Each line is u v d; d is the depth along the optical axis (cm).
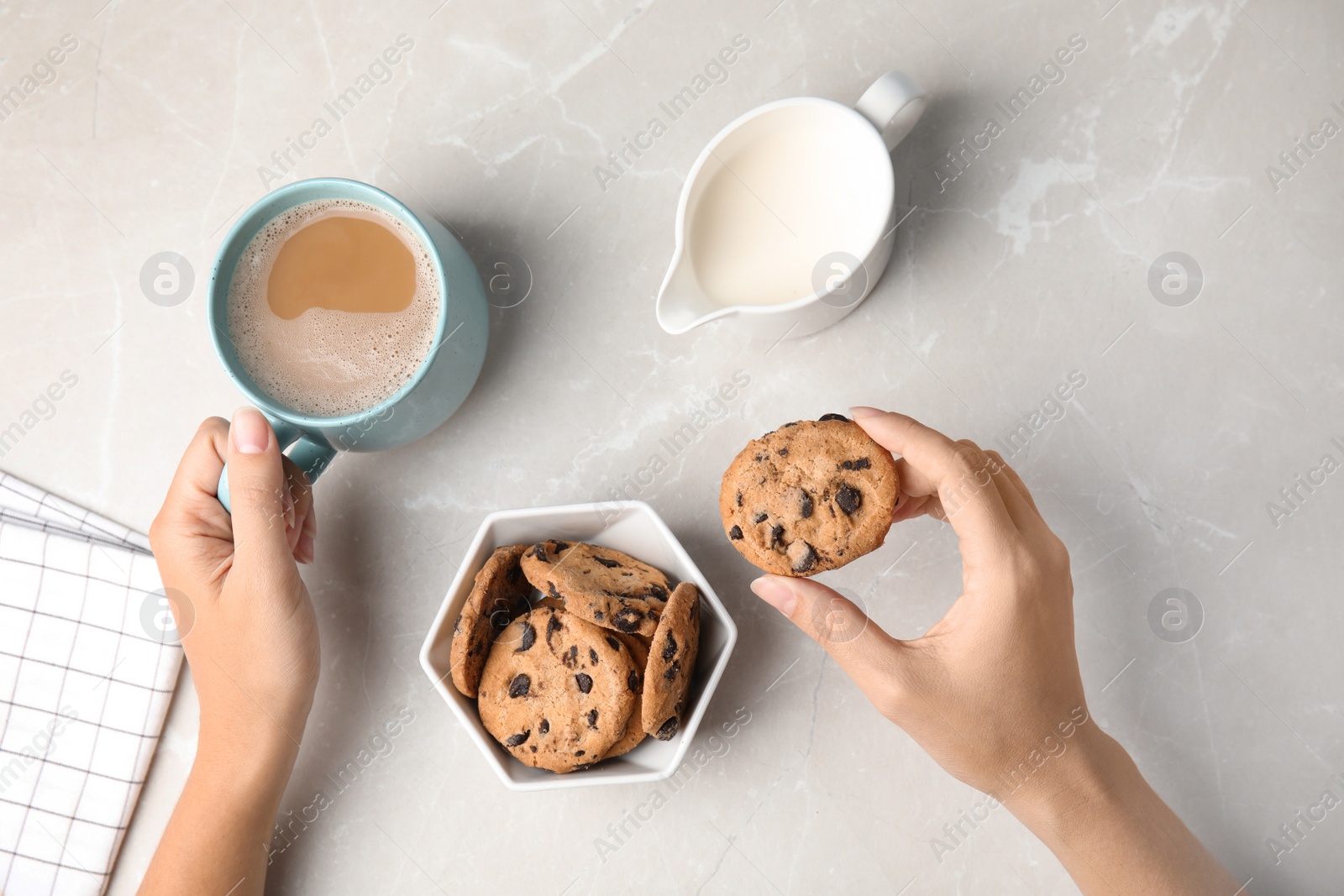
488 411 62
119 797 61
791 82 61
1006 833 59
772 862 60
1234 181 60
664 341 61
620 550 59
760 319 56
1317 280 60
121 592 61
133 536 62
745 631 60
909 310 61
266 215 57
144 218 64
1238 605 59
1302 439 59
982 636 53
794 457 54
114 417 63
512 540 58
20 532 61
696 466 61
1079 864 55
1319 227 60
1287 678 59
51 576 61
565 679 55
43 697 61
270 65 63
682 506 61
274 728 58
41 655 61
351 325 57
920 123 61
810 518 54
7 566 61
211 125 63
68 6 64
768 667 60
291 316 57
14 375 63
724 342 61
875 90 56
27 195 64
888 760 60
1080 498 60
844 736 60
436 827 61
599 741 55
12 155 64
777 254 58
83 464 63
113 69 64
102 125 64
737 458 55
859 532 54
